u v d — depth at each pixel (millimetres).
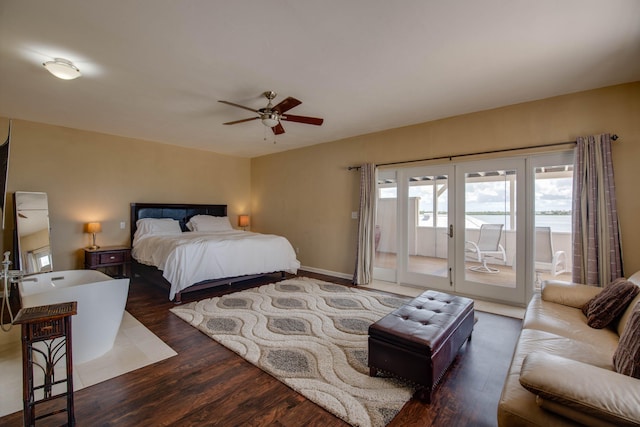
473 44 2260
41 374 2100
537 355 1270
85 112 3814
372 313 3318
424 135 4238
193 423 1642
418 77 2824
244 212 6945
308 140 5340
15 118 4051
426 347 1795
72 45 2266
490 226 3768
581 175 3041
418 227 4395
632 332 1303
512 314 3338
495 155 3648
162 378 2074
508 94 3229
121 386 1979
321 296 3957
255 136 5062
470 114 3838
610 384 1034
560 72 2713
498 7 1844
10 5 1806
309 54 2410
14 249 3906
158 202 5523
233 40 2209
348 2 1797
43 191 4289
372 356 2039
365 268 4637
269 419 1676
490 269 3775
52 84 2957
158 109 3693
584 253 3016
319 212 5582
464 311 2377
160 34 2131
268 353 2408
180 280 3693
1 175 2193
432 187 4230
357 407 1763
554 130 3283
